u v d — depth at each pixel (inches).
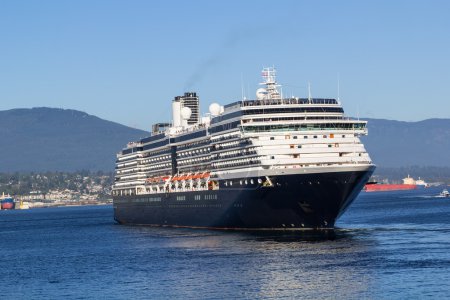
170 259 5856.3
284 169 6692.9
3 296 4808.1
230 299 4325.8
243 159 7150.6
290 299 4261.8
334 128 6929.1
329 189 6619.1
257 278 4835.1
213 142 7736.2
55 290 4889.3
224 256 5787.4
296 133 6870.1
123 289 4758.9
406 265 5059.1
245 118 6968.5
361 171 6579.7
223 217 7667.3
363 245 6077.8
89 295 4653.1
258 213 7096.5
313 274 4879.4
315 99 7037.4
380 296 4239.7
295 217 6914.4
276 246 6146.7
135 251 6569.9
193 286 4707.2
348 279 4687.5
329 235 6830.7
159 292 4598.9
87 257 6432.1
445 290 4296.3
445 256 5378.9
